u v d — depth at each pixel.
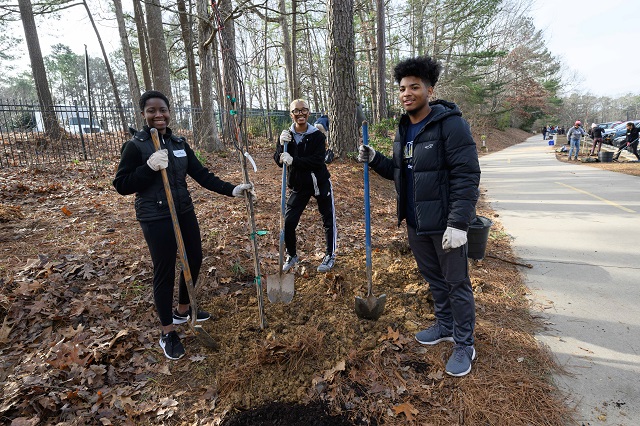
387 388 2.35
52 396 2.21
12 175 7.04
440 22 23.31
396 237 4.96
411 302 3.28
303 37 23.66
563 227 5.53
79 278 3.43
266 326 2.95
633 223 5.51
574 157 15.36
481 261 4.22
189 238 2.69
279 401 2.30
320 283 3.59
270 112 16.81
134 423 2.14
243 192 2.76
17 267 3.49
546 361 2.55
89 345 2.62
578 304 3.29
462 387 2.33
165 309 2.60
